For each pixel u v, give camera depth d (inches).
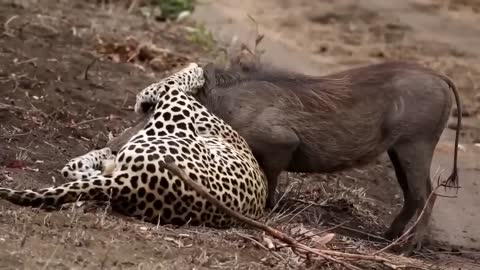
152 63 647.8
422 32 986.7
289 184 491.2
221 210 368.5
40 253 305.1
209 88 429.1
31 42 620.4
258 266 331.9
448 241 477.4
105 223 343.0
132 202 355.6
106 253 315.3
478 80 809.5
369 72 451.5
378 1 1118.4
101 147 479.5
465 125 682.2
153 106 416.5
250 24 924.0
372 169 565.6
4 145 449.4
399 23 1013.2
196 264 322.3
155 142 368.5
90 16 760.3
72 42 653.3
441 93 447.2
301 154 440.8
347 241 409.4
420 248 446.6
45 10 720.3
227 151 391.5
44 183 405.1
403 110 442.0
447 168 585.6
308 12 1034.7
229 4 1024.9
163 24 807.1
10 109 495.8
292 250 352.8
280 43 869.2
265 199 408.5
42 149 456.8
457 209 528.4
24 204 348.8
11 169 415.5
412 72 450.3
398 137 445.1
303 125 433.1
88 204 355.9
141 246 329.4
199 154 372.8
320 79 448.8
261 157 427.2
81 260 305.9
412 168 445.7
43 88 541.6
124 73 613.3
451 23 1034.7
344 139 440.1
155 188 354.9
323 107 437.7
